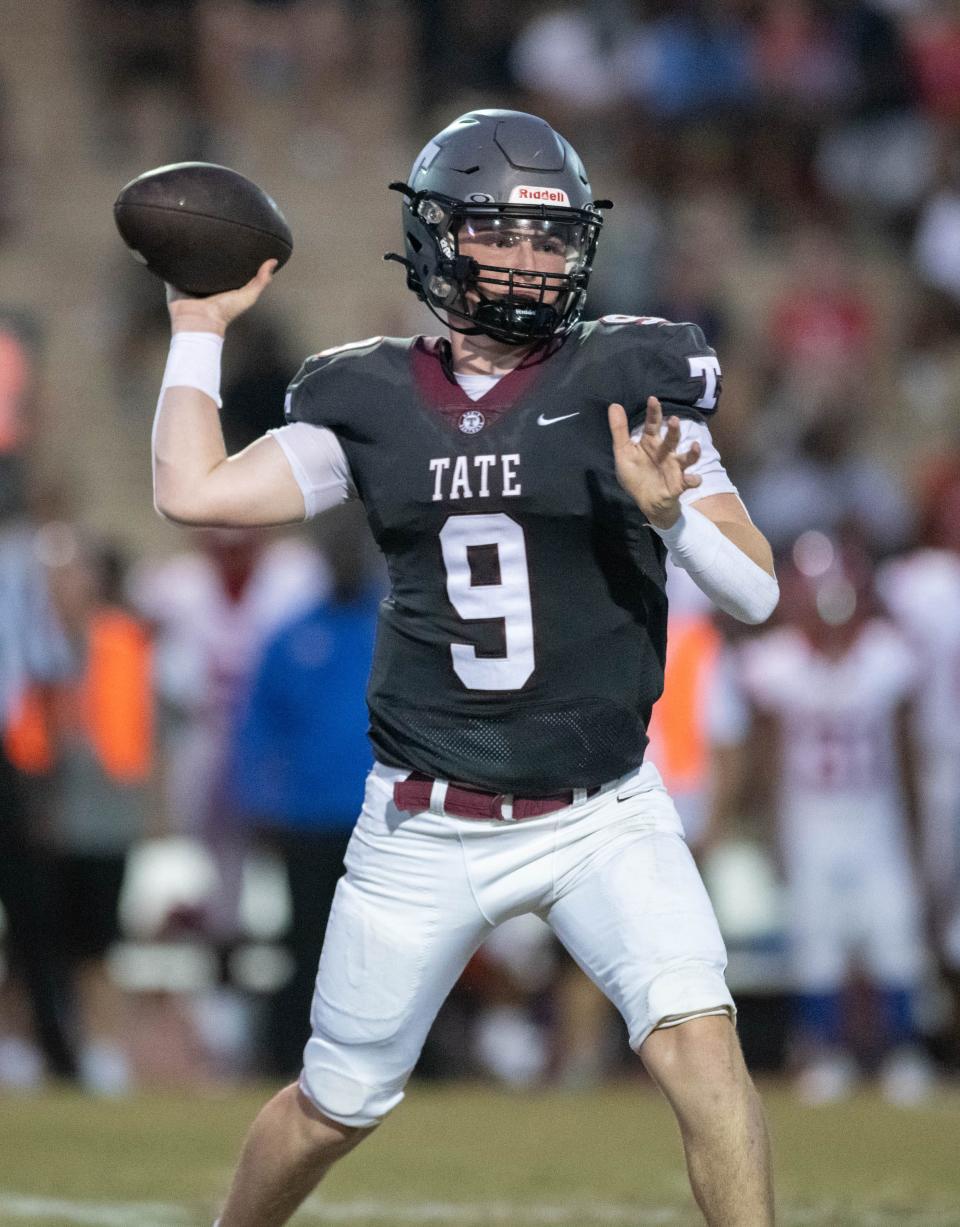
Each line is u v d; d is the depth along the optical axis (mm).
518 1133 18234
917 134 43562
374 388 10195
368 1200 14578
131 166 40750
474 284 10070
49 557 23422
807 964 24219
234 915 25062
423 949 10156
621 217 40719
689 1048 9414
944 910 24500
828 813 23984
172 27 41094
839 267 41438
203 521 10141
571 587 9984
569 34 43062
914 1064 24719
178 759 24734
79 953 23781
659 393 9977
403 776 10195
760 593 9836
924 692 24547
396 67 42594
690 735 23672
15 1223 13570
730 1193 9227
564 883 10008
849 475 34094
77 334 38531
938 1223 13758
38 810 23188
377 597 22984
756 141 42719
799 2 43656
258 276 10594
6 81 40469
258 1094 21344
